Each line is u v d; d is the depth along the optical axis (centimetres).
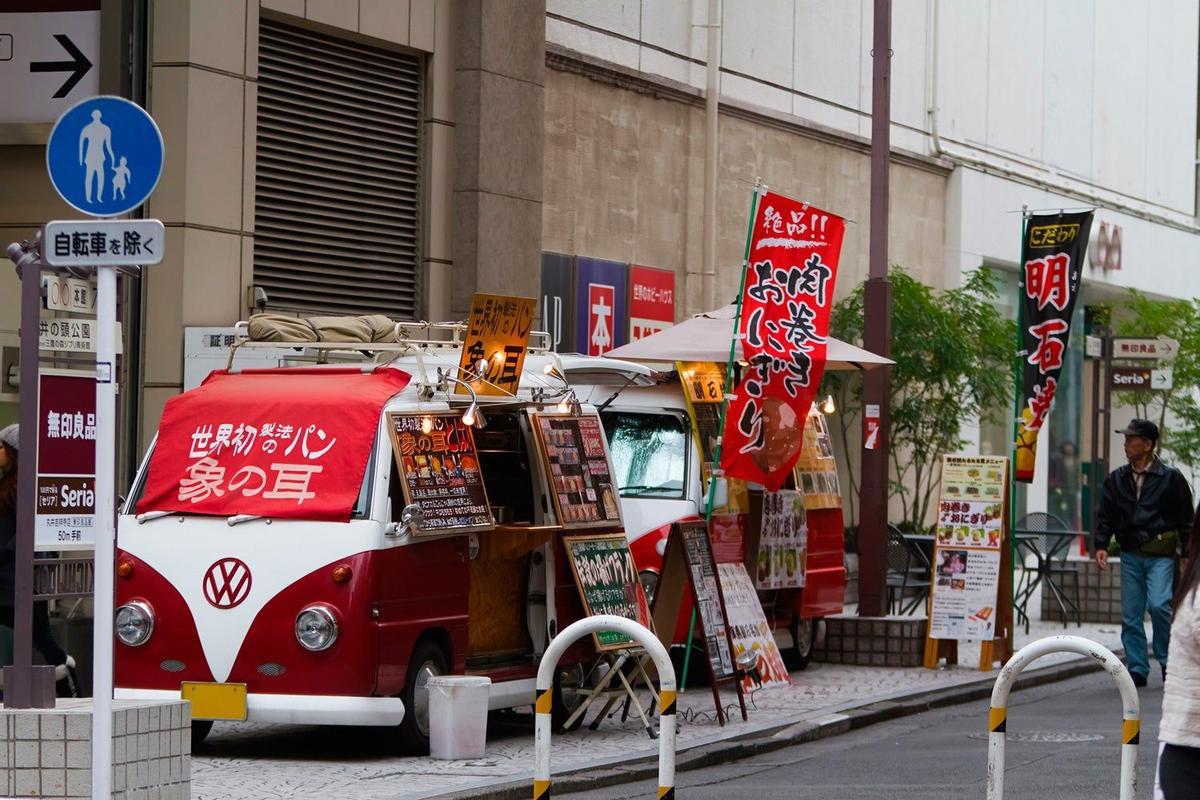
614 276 2364
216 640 1249
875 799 1157
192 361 1714
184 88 1731
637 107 2420
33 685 963
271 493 1276
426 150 2056
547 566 1418
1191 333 3422
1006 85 3428
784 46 2758
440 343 1476
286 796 1111
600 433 1506
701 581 1480
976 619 1900
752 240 1584
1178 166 4275
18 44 1738
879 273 2023
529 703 1403
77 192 901
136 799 955
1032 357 1961
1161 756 655
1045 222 1953
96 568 869
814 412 1995
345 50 1953
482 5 2078
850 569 2817
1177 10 4256
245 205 1795
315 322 1594
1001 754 851
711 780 1258
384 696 1245
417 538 1277
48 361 1411
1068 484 3906
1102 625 2472
